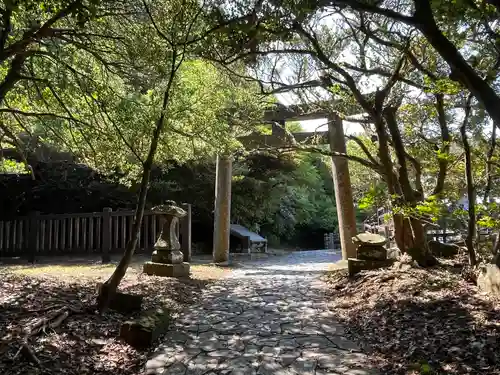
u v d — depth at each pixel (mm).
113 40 5570
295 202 22453
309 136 11453
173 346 4277
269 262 12859
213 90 7309
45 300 4977
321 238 25688
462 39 3781
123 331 4242
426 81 5512
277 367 3688
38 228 10922
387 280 6355
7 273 7184
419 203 6004
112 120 5441
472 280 5668
